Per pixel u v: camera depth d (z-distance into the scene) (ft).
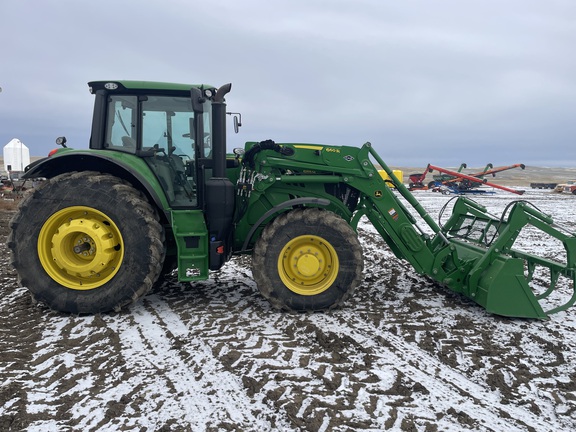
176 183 15.46
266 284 14.51
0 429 8.07
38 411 8.66
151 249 13.92
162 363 10.80
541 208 56.49
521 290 14.26
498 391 9.86
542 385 10.15
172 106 15.34
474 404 9.30
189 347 11.74
